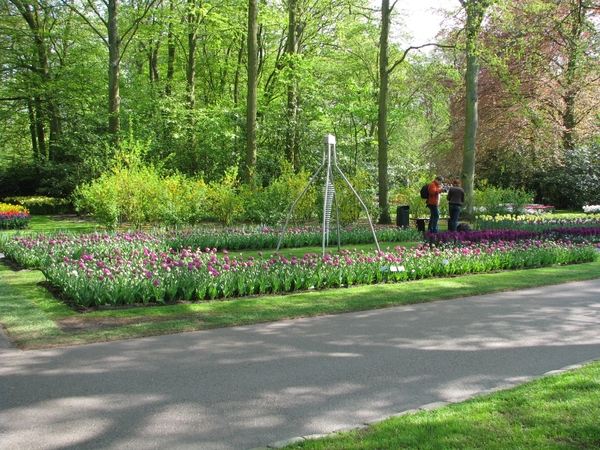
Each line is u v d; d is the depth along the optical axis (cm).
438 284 943
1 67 2961
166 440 355
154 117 2600
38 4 2811
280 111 2617
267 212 1788
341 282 924
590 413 377
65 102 2959
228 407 411
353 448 332
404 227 1809
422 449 327
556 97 2691
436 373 493
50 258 980
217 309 727
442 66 2311
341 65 3102
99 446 346
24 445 345
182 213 1650
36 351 541
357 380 472
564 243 1335
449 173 3244
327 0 2652
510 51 2017
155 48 2950
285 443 343
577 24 1906
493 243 1195
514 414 381
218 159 2494
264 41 2980
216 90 3234
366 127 3022
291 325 662
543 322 689
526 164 2895
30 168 2997
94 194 1617
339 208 1770
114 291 741
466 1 1878
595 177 2827
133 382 459
